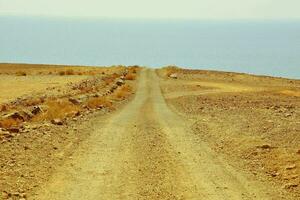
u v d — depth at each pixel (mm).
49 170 16453
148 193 14117
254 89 62531
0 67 108375
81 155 19297
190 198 13672
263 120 28891
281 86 69375
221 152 20516
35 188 14180
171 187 14836
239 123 28234
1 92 50719
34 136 22047
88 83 61500
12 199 12859
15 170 15852
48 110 30719
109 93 51875
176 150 20922
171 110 38406
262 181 15641
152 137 24438
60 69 99875
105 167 17375
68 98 40531
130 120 31094
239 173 16734
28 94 46969
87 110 35219
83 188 14469
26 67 111375
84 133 24766
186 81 76375
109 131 25984
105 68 106375
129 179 15742
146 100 47656
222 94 54281
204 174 16562
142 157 19328
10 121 25281
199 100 47031
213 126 27922
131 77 78375
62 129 25141
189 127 28078
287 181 15578
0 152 18031
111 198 13500
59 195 13633
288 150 19516
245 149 20656
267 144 20703
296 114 32656
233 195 14000
